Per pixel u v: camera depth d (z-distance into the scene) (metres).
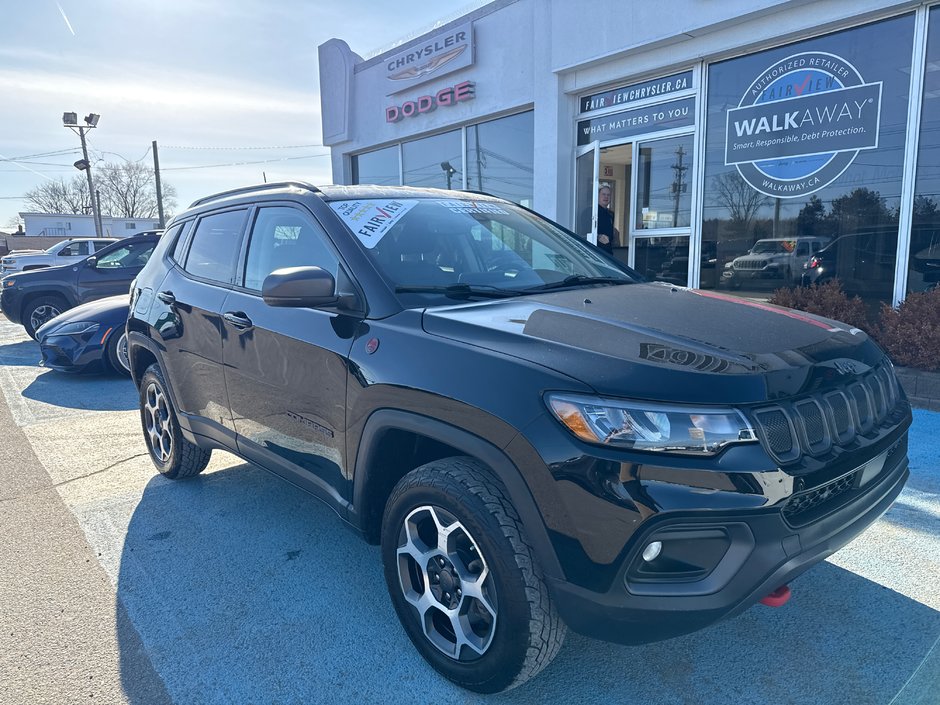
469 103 10.02
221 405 3.54
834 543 2.09
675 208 7.94
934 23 5.75
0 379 8.03
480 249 3.18
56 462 4.82
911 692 2.23
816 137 6.61
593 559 1.88
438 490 2.21
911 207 6.07
